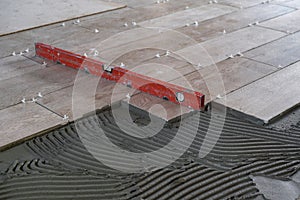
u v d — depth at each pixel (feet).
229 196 7.95
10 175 8.53
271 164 8.88
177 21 17.49
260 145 9.54
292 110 10.96
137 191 8.10
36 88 12.04
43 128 10.12
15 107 11.06
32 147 9.51
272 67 13.28
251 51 14.48
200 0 20.58
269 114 10.64
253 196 7.95
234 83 12.25
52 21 17.48
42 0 20.61
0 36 15.90
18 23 17.26
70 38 15.72
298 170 8.71
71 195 7.97
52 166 8.82
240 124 10.34
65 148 9.45
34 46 15.03
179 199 7.88
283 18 17.89
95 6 19.56
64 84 12.27
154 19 17.76
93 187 8.20
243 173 8.59
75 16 18.10
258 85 12.13
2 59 13.97
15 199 7.87
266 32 16.25
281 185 8.27
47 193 8.02
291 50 14.58
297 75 12.73
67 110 10.91
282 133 10.02
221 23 17.24
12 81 12.45
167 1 20.49
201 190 8.11
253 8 19.24
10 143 9.51
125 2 20.38
